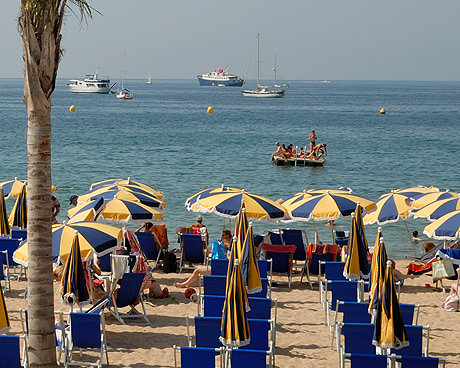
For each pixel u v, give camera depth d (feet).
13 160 294.05
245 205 107.96
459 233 100.37
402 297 100.99
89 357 73.10
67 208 185.78
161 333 81.66
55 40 60.23
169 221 170.09
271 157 304.09
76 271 74.38
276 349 76.69
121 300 83.92
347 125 595.47
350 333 67.00
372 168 294.66
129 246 109.81
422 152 365.20
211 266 96.53
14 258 80.07
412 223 173.58
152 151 343.05
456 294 94.17
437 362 59.41
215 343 68.54
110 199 113.91
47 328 63.67
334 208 110.52
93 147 358.43
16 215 122.21
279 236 115.75
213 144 389.60
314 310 93.40
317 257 105.70
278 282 107.45
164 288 98.22
